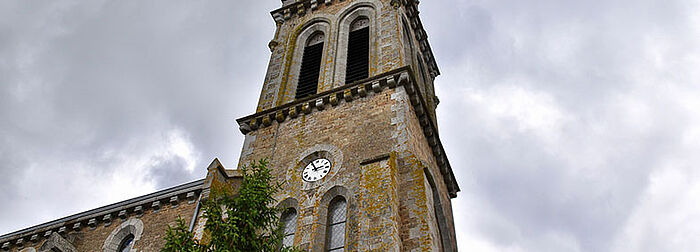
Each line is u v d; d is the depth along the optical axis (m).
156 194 19.78
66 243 17.95
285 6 31.27
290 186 18.02
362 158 17.80
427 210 15.20
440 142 21.83
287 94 23.89
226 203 13.51
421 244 14.36
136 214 19.31
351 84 21.12
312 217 16.45
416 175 16.39
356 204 16.14
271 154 19.88
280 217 17.25
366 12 28.44
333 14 29.05
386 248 13.69
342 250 15.61
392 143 17.95
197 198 18.69
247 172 19.20
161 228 18.28
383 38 24.98
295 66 26.19
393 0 27.55
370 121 19.33
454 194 21.80
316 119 20.67
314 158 18.91
